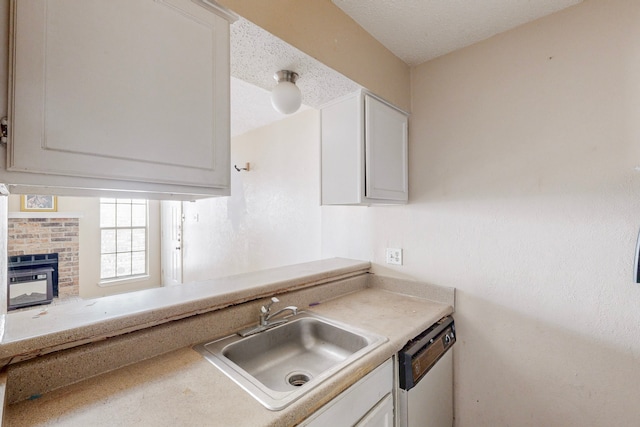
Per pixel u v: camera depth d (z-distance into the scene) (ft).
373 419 3.45
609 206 4.01
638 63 3.82
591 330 4.13
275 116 8.67
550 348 4.45
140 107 2.56
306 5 3.89
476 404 5.11
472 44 5.18
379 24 4.66
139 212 17.21
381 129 5.18
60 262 14.30
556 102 4.41
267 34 3.49
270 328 4.28
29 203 13.65
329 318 4.64
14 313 3.29
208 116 3.02
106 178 2.38
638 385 3.82
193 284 4.60
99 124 2.34
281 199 8.98
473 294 5.16
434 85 5.62
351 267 6.06
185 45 2.85
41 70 2.09
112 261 16.28
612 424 3.98
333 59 4.24
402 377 3.90
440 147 5.54
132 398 2.65
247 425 2.32
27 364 2.65
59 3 2.16
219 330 4.02
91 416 2.41
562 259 4.35
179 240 15.31
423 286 5.67
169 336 3.54
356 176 4.85
